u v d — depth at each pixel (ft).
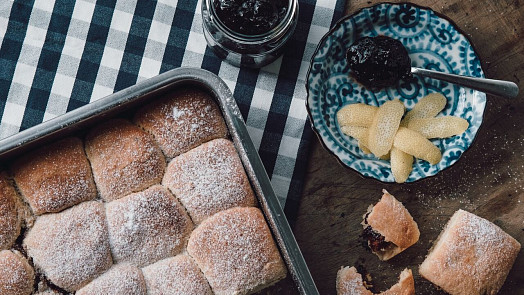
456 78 2.18
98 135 2.06
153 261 2.03
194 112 2.06
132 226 2.01
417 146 2.17
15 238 2.02
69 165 2.03
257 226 2.04
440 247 2.20
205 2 2.09
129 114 2.09
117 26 2.25
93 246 2.00
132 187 2.05
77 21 2.24
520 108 2.28
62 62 2.23
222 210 2.05
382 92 2.27
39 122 2.23
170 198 2.04
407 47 2.26
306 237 2.24
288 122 2.25
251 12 2.04
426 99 2.24
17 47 2.23
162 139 2.06
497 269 2.19
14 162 2.04
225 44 2.12
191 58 2.25
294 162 2.24
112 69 2.24
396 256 2.26
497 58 2.28
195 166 2.05
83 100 2.23
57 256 1.99
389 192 2.26
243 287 2.02
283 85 2.25
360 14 2.20
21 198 2.04
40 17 2.24
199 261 2.03
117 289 1.98
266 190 2.00
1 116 2.22
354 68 2.20
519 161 2.28
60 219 2.01
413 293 2.21
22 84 2.23
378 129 2.19
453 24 2.19
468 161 2.27
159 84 1.98
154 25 2.25
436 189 2.27
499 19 2.28
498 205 2.27
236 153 2.08
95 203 2.04
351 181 2.25
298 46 2.26
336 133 2.23
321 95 2.22
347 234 2.25
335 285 2.24
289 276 2.14
